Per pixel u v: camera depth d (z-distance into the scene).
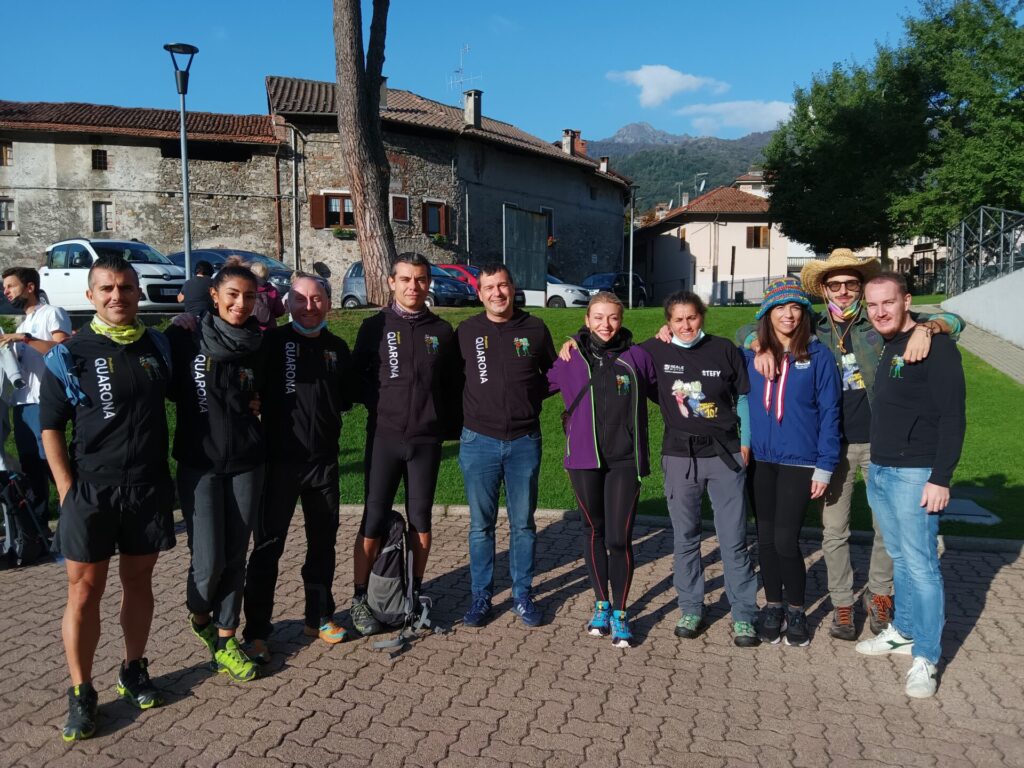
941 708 3.74
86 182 28.34
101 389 3.48
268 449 4.19
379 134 15.47
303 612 4.89
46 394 3.46
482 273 4.63
